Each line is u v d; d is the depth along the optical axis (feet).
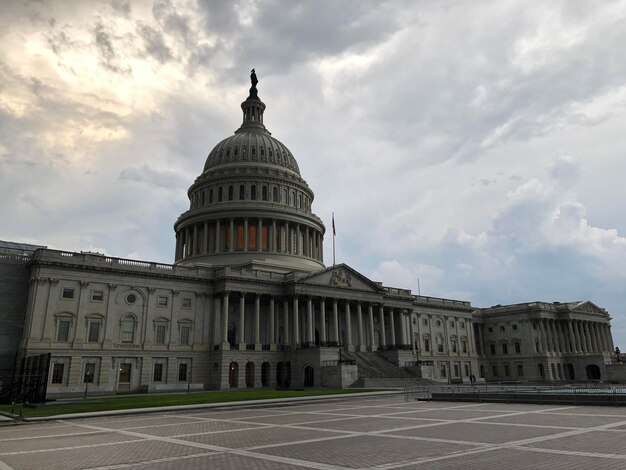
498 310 420.36
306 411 120.57
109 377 233.35
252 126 412.77
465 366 387.96
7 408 142.61
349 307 314.96
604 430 73.56
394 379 251.39
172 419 106.01
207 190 366.84
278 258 336.70
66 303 230.89
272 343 280.51
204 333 269.03
